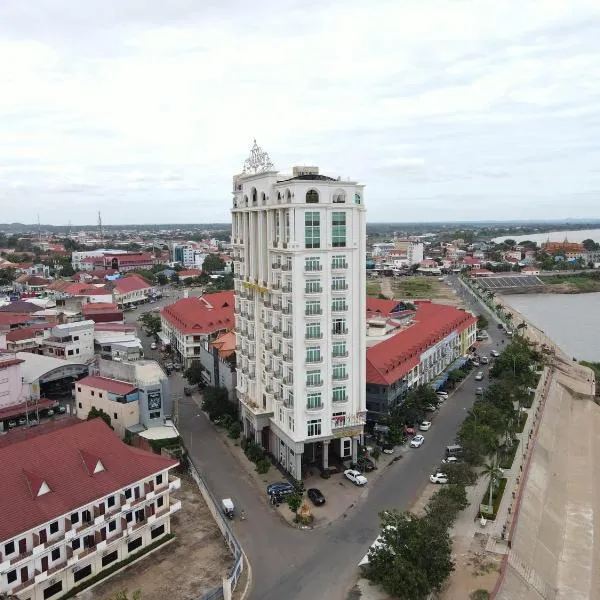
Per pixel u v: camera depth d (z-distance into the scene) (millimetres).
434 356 136125
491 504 82562
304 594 62031
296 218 83812
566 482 105125
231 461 95688
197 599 59906
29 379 118250
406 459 96375
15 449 63344
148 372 106938
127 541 66562
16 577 55375
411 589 58656
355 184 87812
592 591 74000
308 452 93438
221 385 121062
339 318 88312
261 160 97875
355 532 74312
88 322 151000
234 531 74312
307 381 86625
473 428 93250
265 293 94812
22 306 186000
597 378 171250
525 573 71438
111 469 66625
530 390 139750
